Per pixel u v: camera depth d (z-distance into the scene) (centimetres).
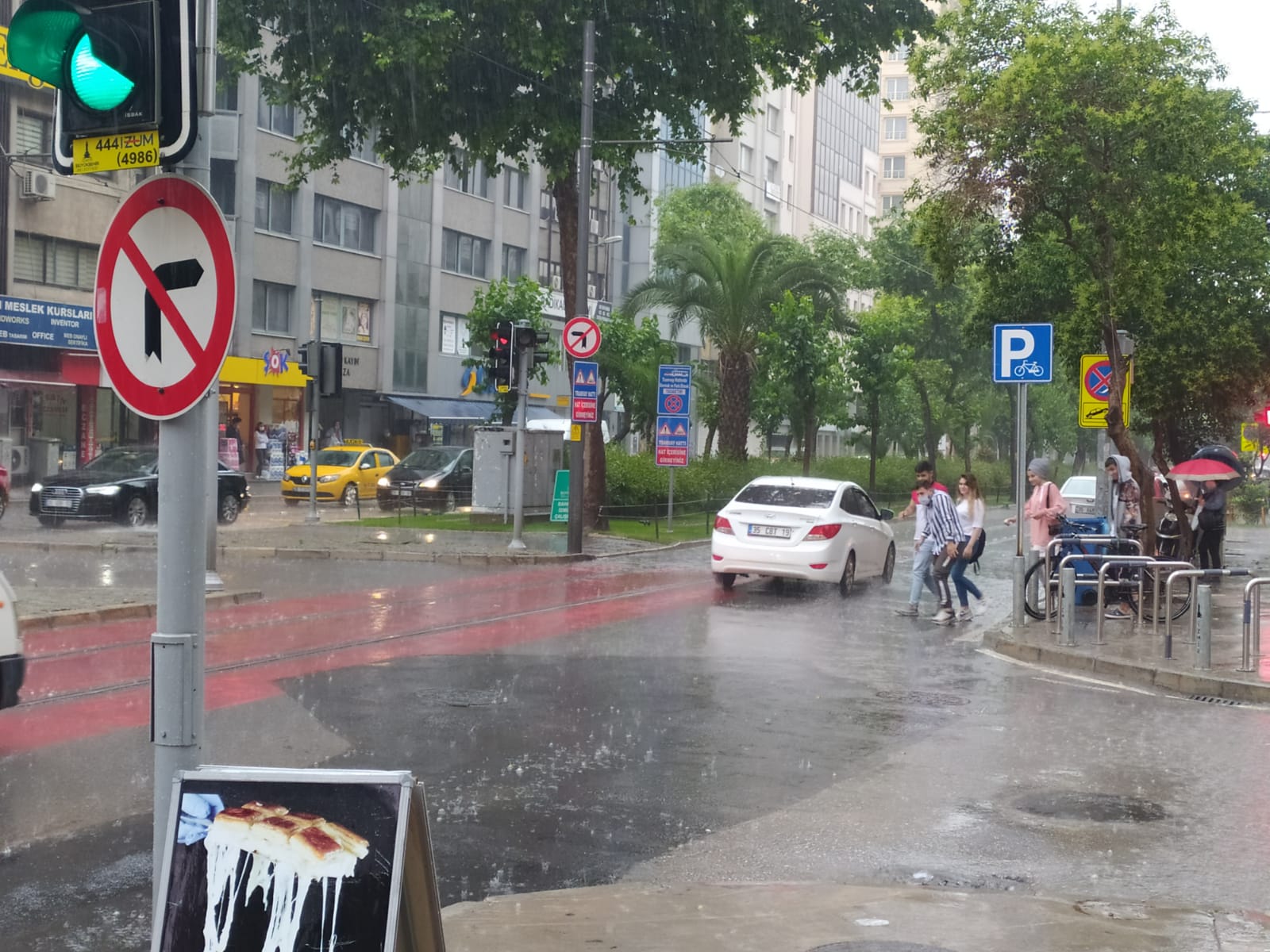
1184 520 2241
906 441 6850
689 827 716
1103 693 1191
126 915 555
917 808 767
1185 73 1822
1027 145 1792
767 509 1953
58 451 3875
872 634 1556
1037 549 1731
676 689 1127
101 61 409
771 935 519
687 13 2973
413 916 352
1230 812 770
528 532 2950
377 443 5594
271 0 2930
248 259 4772
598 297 7025
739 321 4075
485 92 3033
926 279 6150
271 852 345
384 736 909
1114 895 618
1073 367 3014
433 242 5709
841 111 10731
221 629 1418
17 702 862
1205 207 1797
